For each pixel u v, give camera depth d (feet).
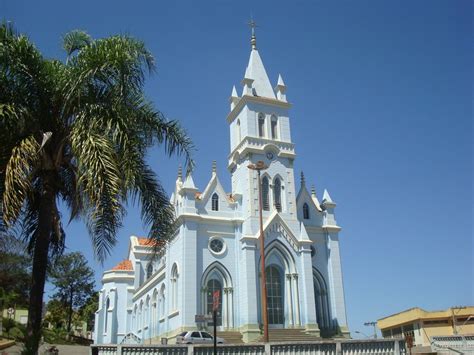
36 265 53.62
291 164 178.60
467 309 226.38
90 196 49.29
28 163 50.98
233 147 187.62
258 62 193.57
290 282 161.79
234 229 165.48
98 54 55.42
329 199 183.11
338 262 173.78
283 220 165.99
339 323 165.37
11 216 47.65
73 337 241.55
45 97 56.34
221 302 156.46
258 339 144.66
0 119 51.31
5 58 53.21
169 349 62.80
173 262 163.84
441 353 122.21
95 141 50.83
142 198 59.72
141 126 59.77
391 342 74.08
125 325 221.87
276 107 185.37
